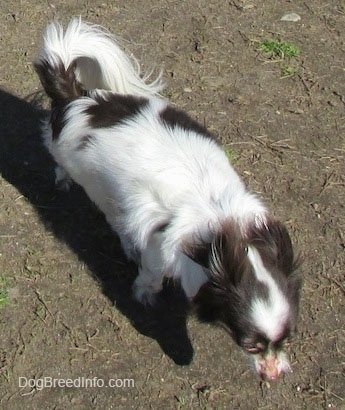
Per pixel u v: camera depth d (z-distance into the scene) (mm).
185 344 1053
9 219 1189
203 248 880
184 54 1470
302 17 1560
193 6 1571
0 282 1108
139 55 1461
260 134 1326
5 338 1051
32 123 1328
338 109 1375
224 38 1506
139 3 1574
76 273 1126
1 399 996
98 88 1145
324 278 1124
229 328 886
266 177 1256
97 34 1128
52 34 1114
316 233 1178
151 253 1002
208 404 998
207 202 941
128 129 1033
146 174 992
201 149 1012
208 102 1378
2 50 1460
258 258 850
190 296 938
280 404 999
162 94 1388
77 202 1215
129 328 1068
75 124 1071
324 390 1012
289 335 871
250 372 1024
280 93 1400
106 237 1170
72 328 1064
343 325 1074
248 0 1589
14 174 1251
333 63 1465
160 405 997
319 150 1304
